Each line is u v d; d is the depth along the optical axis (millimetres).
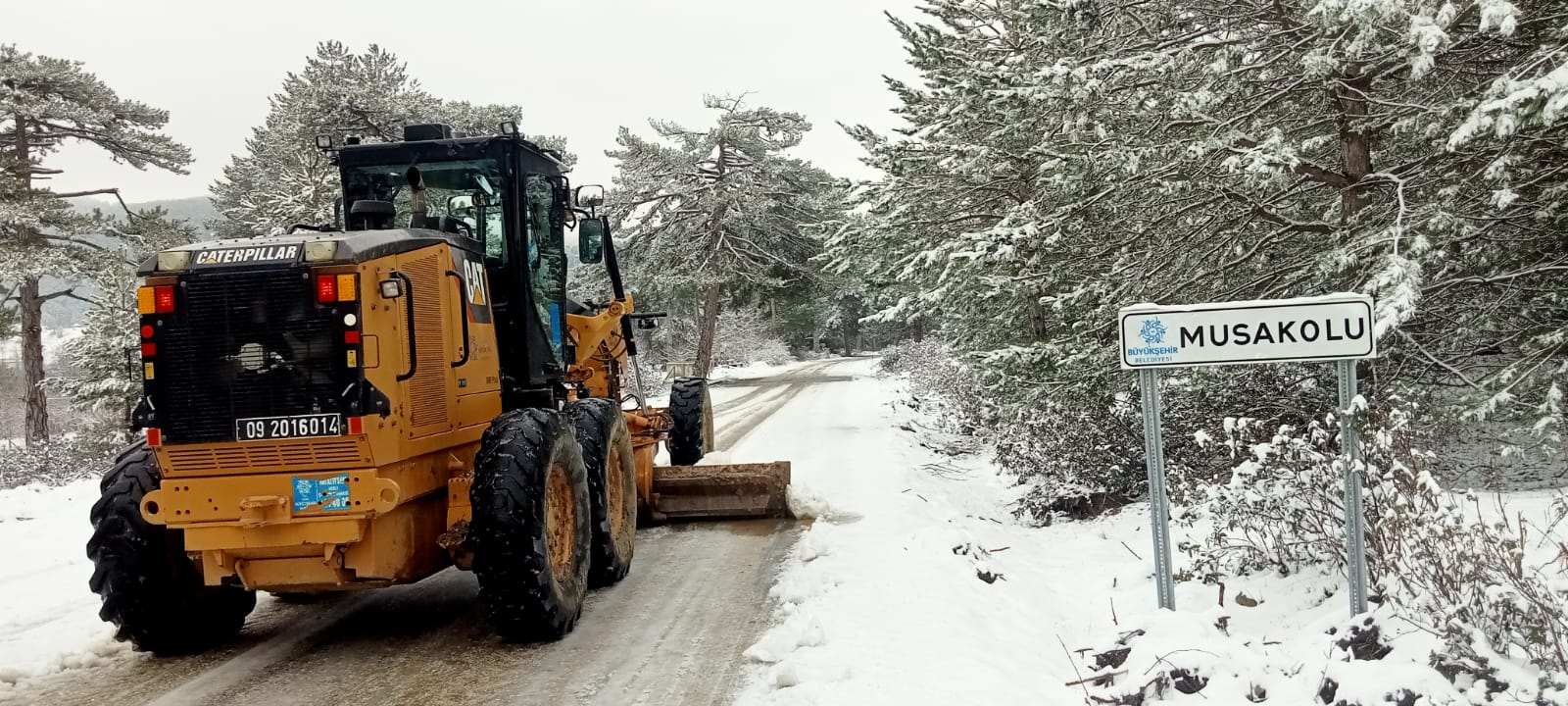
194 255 4742
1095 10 7684
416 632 5621
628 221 31391
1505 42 6824
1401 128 6594
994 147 10602
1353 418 4469
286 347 4633
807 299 34531
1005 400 10148
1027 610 5551
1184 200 7703
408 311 4895
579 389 8148
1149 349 4727
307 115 26797
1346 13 5637
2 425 41281
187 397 4652
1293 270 7863
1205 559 5504
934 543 6934
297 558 4797
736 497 8812
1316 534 5324
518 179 6652
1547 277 6867
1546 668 3664
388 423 4762
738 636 5309
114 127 25312
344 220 6762
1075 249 8578
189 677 4953
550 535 5359
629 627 5586
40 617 6188
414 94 27781
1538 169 6531
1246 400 7496
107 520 4980
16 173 23562
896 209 12602
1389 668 3732
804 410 20797
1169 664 4105
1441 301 7328
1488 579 3955
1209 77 7129
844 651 4762
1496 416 6398
